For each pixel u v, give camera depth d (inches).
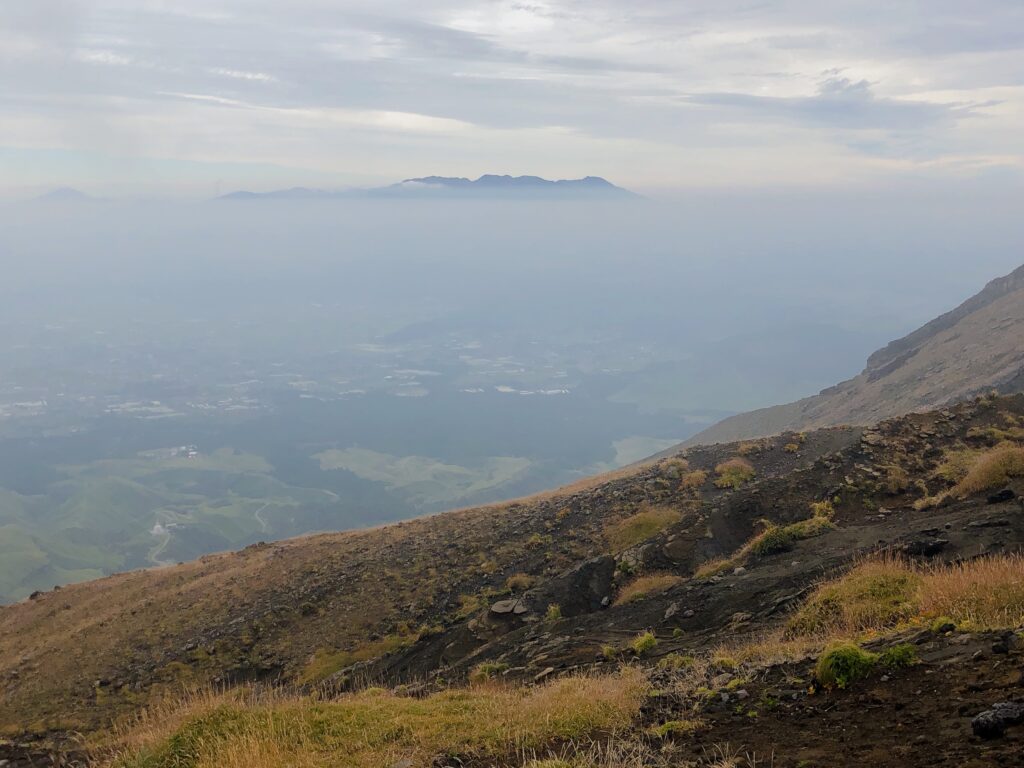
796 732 229.1
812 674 277.1
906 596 369.4
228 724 321.4
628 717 283.0
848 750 203.6
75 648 1104.2
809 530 608.4
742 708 266.7
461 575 985.5
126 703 866.8
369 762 277.9
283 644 931.3
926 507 599.5
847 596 391.5
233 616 1074.7
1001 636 256.1
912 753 189.5
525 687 410.6
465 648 669.3
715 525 718.5
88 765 353.4
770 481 753.0
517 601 713.0
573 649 501.7
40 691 964.6
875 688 247.3
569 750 260.8
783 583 500.1
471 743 287.0
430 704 358.6
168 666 940.6
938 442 757.9
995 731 183.9
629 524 957.8
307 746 300.2
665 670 365.7
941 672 243.1
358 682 701.9
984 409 817.5
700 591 550.9
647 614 550.0
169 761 299.3
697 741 242.7
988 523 474.6
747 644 389.1
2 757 410.3
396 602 964.6
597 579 711.1
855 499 671.1
